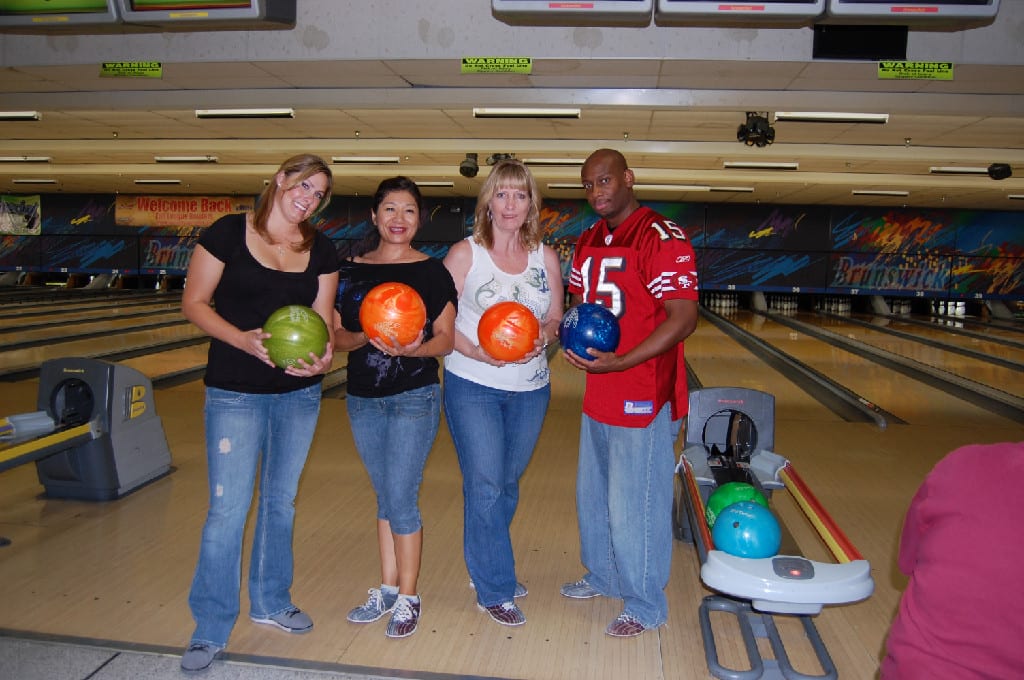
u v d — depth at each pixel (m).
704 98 5.77
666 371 2.10
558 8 3.59
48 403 3.11
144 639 2.04
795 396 6.33
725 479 2.53
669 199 13.74
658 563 2.14
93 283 16.52
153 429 3.42
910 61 4.76
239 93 6.11
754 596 1.68
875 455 4.26
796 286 14.06
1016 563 0.94
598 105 5.87
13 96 6.39
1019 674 0.95
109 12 3.81
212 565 1.91
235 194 14.87
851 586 1.67
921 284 13.79
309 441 2.08
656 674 1.96
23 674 1.84
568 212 14.16
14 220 15.38
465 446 2.14
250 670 1.90
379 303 1.90
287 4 3.88
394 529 2.12
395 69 5.29
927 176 10.28
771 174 10.63
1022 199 11.90
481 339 2.02
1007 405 6.09
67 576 2.42
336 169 11.16
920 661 1.01
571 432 4.73
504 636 2.13
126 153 10.05
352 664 1.95
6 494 3.21
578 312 2.00
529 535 2.94
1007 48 4.66
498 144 9.23
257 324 1.95
